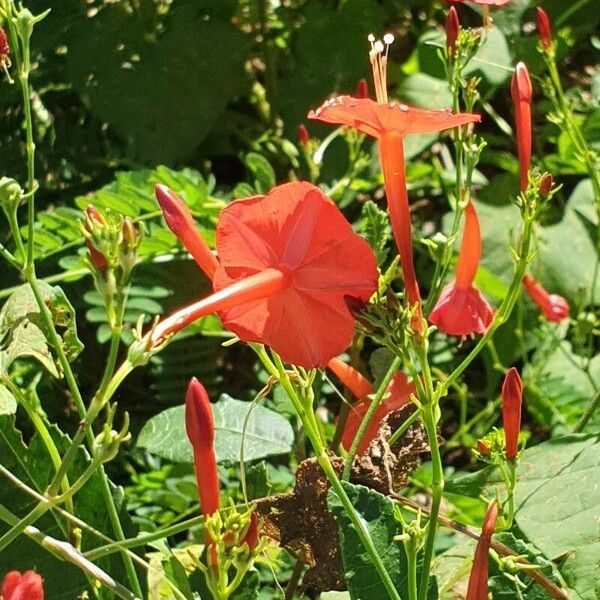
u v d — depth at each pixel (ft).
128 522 1.00
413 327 0.78
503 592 0.91
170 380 1.48
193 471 1.28
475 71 1.63
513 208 1.61
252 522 0.78
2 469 0.90
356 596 0.87
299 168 1.74
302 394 0.82
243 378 1.58
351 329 0.82
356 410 0.99
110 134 1.76
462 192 0.99
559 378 1.45
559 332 1.53
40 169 1.69
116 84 1.71
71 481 0.99
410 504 0.97
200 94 1.73
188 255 1.42
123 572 1.00
